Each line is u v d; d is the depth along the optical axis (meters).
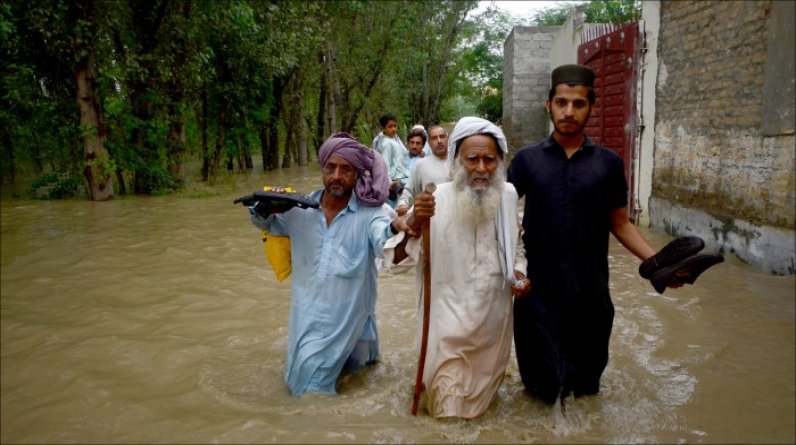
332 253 3.57
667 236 8.43
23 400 3.38
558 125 3.32
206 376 3.79
